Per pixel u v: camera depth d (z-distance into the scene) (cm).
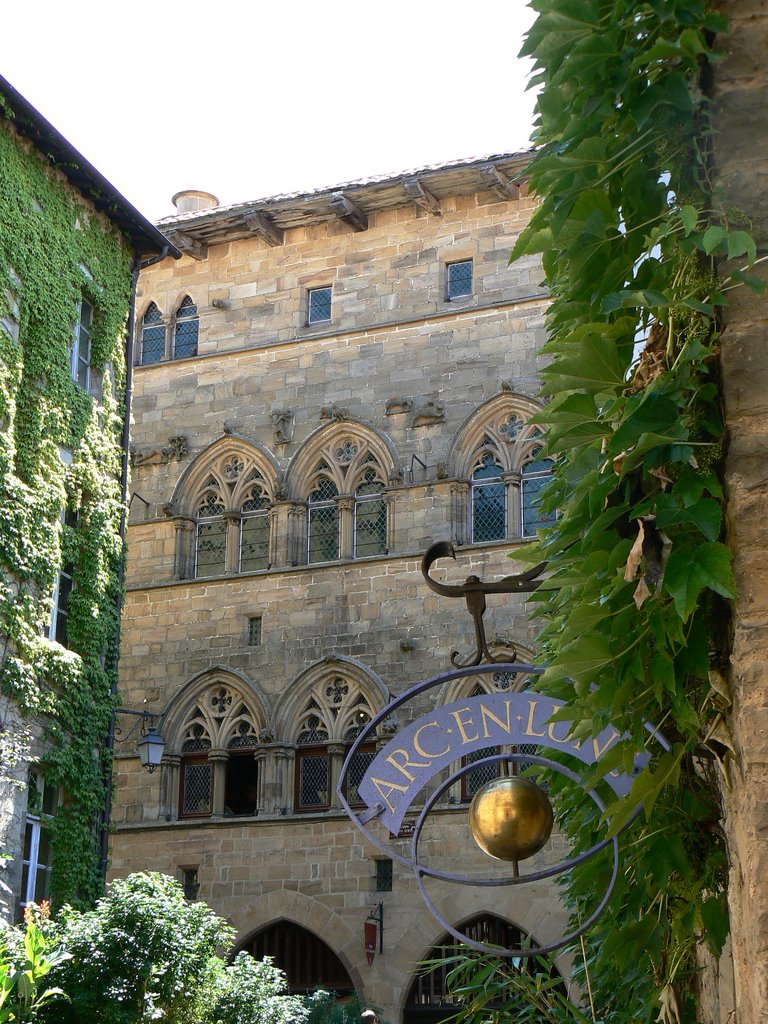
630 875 637
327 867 3422
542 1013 895
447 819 3319
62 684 2566
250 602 3712
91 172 2822
